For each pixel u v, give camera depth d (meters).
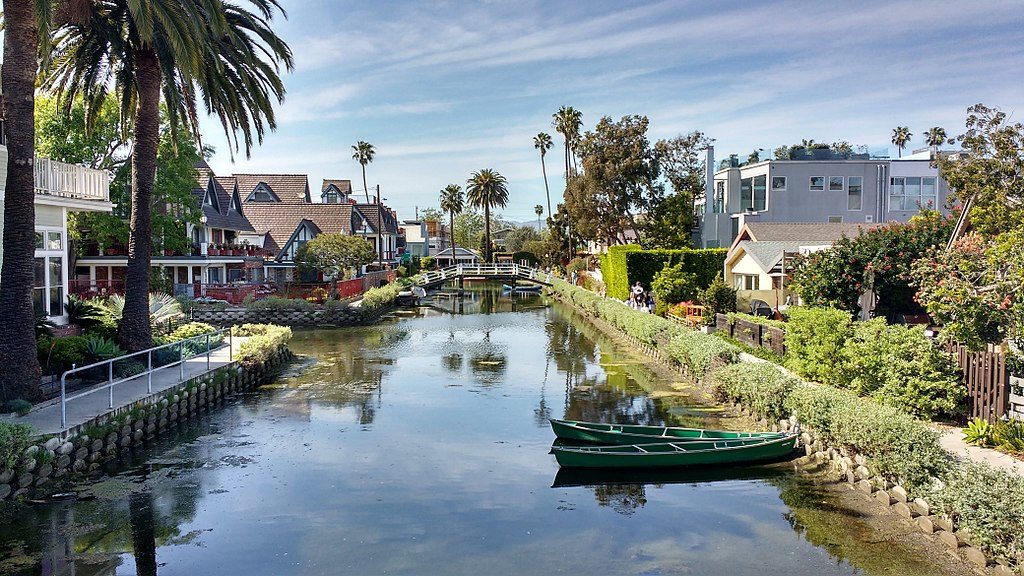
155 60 21.38
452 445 16.59
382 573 10.02
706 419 18.92
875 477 12.52
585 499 12.98
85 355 19.48
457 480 14.06
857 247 25.44
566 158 84.12
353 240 56.78
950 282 15.30
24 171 16.09
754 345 25.67
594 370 27.44
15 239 15.98
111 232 38.06
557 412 20.02
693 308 34.38
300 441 16.95
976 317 14.52
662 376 25.95
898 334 15.41
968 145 22.77
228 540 11.14
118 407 16.12
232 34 21.17
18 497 12.74
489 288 86.31
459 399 21.94
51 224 21.69
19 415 15.02
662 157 61.22
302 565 10.27
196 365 22.28
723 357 21.33
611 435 16.28
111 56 21.73
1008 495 9.16
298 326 43.41
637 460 14.20
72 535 11.28
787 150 53.53
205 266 50.00
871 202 50.47
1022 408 12.77
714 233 56.59
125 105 23.73
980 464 10.17
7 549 10.73
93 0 18.98
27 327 16.19
